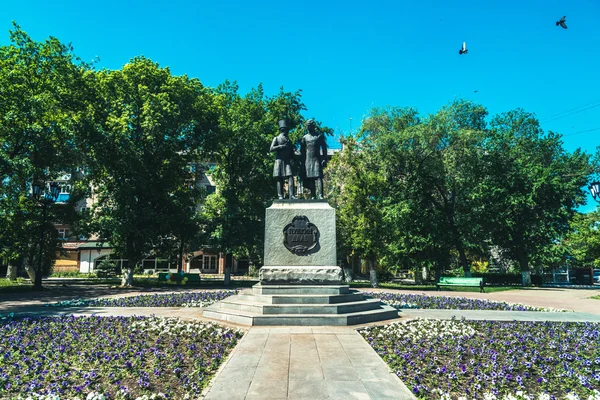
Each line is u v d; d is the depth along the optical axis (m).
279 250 11.09
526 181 30.95
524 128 39.12
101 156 23.25
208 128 27.80
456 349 6.96
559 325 9.90
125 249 26.47
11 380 5.40
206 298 15.86
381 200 28.77
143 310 12.09
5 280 32.41
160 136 25.17
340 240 27.84
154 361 6.24
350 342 7.48
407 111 31.78
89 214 25.72
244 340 7.61
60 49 24.19
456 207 32.03
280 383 5.30
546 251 32.00
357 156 28.72
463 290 24.38
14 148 22.89
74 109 24.28
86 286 25.77
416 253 29.23
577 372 6.02
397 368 5.97
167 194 26.94
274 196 30.92
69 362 6.31
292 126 31.66
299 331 8.41
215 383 5.29
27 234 22.86
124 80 24.70
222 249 28.56
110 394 4.97
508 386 5.43
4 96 21.06
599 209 37.97
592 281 39.53
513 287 28.33
